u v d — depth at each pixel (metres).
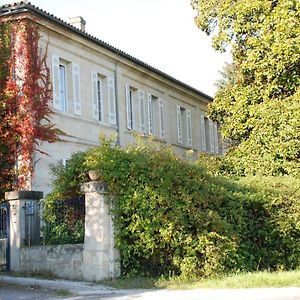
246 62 21.80
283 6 20.84
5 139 15.88
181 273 13.04
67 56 25.39
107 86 28.98
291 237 14.82
